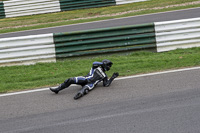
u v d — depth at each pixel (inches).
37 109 887.7
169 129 697.6
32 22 2667.3
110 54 1534.2
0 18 2984.7
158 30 1526.8
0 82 1238.9
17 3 2960.1
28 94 1040.8
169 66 1258.0
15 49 1475.1
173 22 1523.1
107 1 2982.3
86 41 1510.8
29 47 1480.1
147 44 1535.4
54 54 1503.4
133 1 3002.0
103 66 1045.2
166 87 992.9
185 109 802.2
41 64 1482.5
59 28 2279.8
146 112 804.0
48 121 793.6
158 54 1499.8
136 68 1291.8
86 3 2987.2
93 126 741.9
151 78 1114.7
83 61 1485.0
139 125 729.6
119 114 804.0
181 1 2765.7
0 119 833.5
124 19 2331.4
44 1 2979.8
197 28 1539.1
